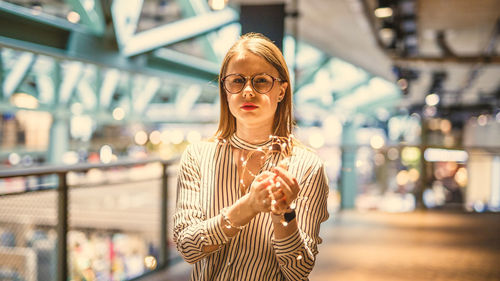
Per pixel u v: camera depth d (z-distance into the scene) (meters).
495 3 9.41
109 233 4.96
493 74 17.48
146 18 14.91
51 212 3.12
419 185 8.52
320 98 18.41
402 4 8.39
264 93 1.24
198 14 7.52
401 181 24.39
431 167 8.69
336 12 9.39
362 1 8.05
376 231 6.22
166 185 4.36
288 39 6.39
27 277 3.07
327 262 4.63
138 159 3.96
